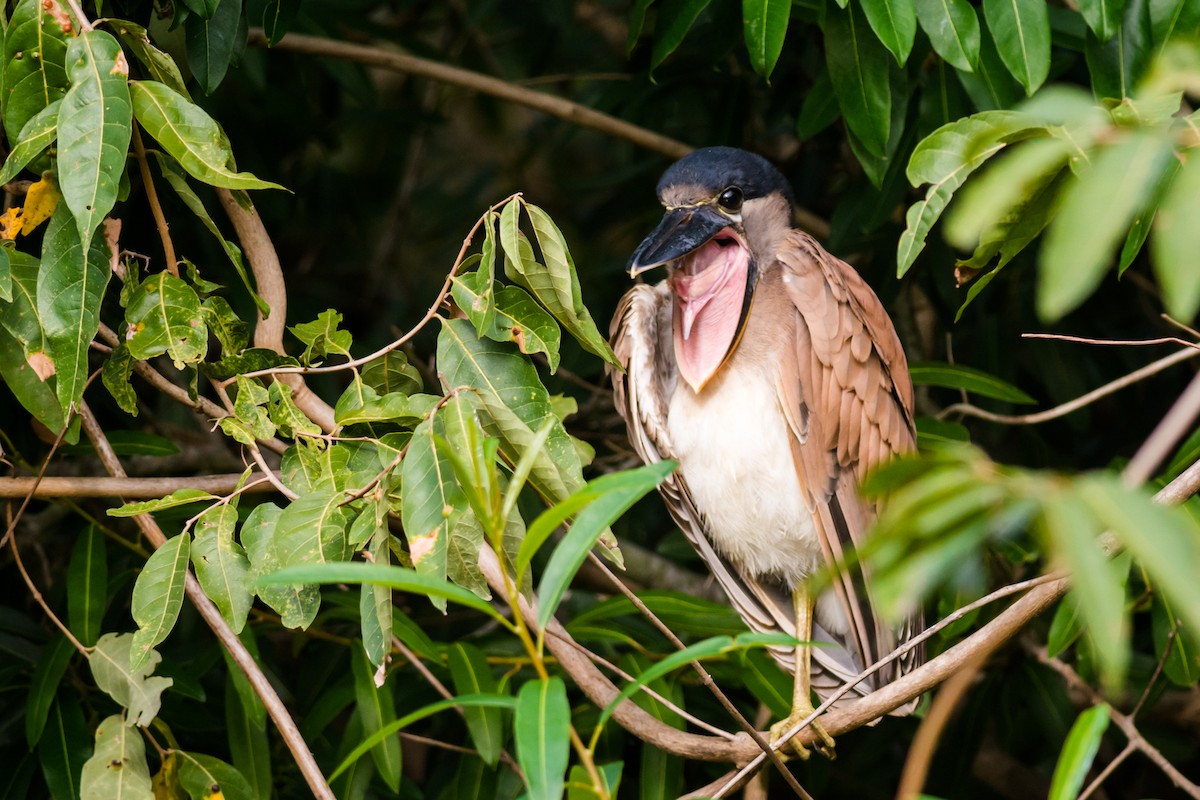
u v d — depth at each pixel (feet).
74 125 14.58
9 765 21.39
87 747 20.40
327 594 22.85
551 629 17.22
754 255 22.31
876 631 21.47
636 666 22.24
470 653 21.38
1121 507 7.33
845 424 21.49
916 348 29.25
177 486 18.11
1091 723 10.30
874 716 16.83
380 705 20.90
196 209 16.39
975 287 16.07
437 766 24.88
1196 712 28.27
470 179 40.98
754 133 30.50
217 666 24.66
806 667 21.61
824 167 30.40
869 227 24.12
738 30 23.25
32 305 16.01
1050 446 28.96
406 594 26.66
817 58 27.04
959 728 26.43
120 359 16.52
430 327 30.86
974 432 28.91
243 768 20.61
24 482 17.76
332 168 33.53
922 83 23.09
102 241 15.43
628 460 28.50
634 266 21.52
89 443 22.22
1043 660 25.31
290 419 15.92
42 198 16.21
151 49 16.33
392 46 35.35
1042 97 8.89
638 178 32.09
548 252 15.34
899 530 8.13
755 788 21.74
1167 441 8.29
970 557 9.48
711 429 21.89
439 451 14.52
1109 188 7.48
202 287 16.53
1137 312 29.37
